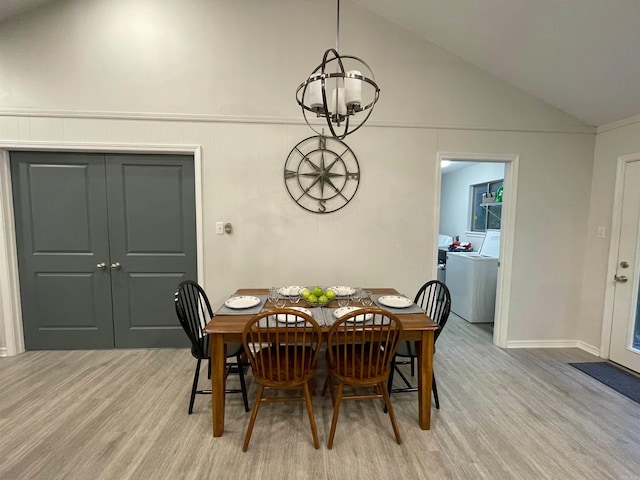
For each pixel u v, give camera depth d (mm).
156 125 2684
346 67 2773
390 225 2910
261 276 2875
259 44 2711
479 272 3727
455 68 2830
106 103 2645
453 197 5668
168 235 2850
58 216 2762
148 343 2928
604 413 2025
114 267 2834
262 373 1663
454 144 2883
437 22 2564
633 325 2607
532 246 2992
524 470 1564
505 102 2871
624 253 2662
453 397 2201
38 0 2480
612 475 1538
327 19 2734
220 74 2701
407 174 2879
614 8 1812
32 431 1810
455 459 1632
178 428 1853
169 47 2660
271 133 2766
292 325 1762
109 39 2615
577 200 2973
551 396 2219
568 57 2271
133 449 1683
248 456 1644
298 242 2869
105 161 2746
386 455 1655
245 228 2822
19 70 2561
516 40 2357
